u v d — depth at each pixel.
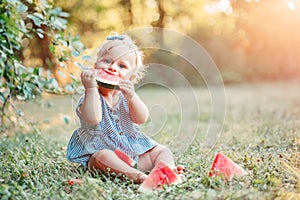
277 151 4.40
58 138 5.83
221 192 2.95
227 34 16.72
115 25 14.79
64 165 3.89
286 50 17.06
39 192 3.09
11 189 3.05
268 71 17.34
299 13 14.16
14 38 4.82
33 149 4.56
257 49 17.12
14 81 5.10
